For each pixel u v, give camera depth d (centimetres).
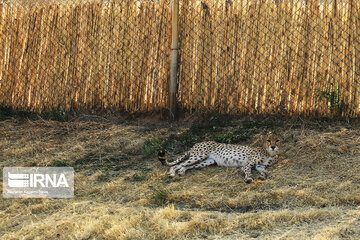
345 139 634
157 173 614
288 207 490
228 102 744
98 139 745
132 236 450
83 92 823
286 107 714
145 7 779
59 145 736
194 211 497
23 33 852
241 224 455
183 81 766
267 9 712
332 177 546
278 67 713
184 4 757
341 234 414
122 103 805
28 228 486
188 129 742
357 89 678
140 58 786
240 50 730
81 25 814
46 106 842
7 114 855
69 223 485
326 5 685
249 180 555
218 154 627
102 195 567
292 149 628
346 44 681
